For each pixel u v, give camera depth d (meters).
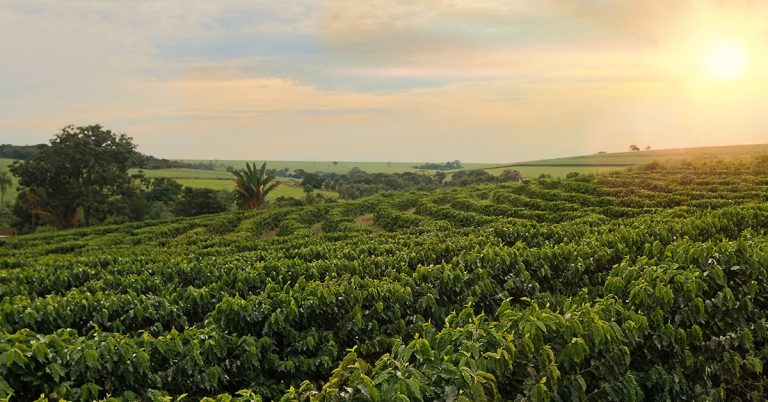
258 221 42.81
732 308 7.38
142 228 44.31
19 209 61.75
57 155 57.94
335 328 8.91
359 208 46.16
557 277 10.58
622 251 10.93
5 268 24.97
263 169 58.12
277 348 8.56
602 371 5.99
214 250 25.53
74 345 6.64
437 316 9.20
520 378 5.60
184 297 11.23
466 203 38.75
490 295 9.55
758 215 15.58
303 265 13.92
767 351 7.20
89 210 61.72
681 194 31.44
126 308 10.82
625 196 34.56
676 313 7.11
